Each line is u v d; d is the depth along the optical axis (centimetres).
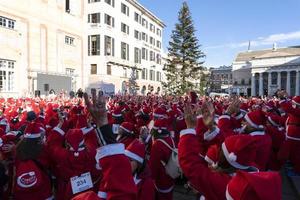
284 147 825
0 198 474
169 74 5831
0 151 499
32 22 3206
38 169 425
